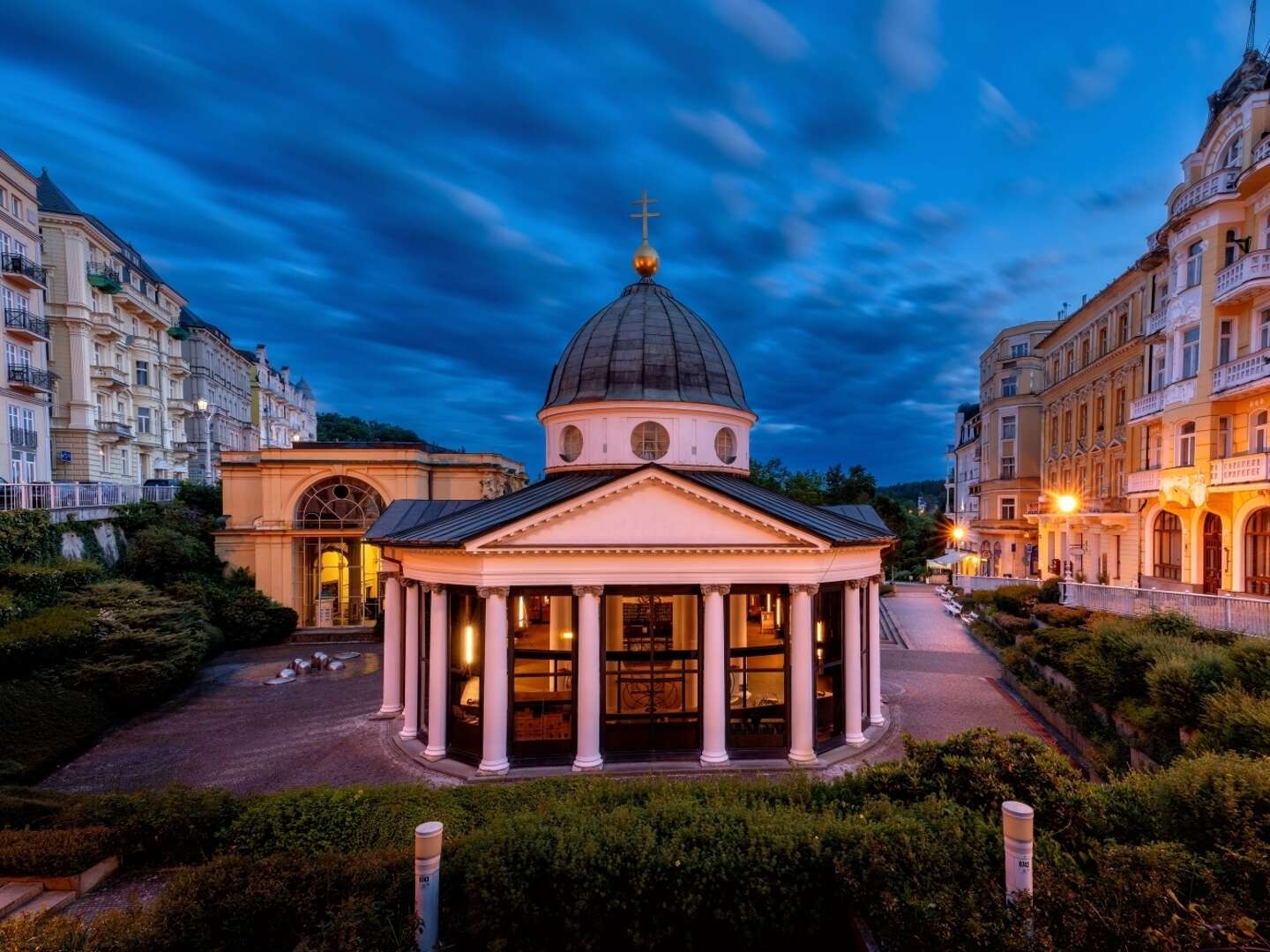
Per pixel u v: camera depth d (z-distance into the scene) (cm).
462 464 4259
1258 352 2277
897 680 2766
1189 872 780
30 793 1438
